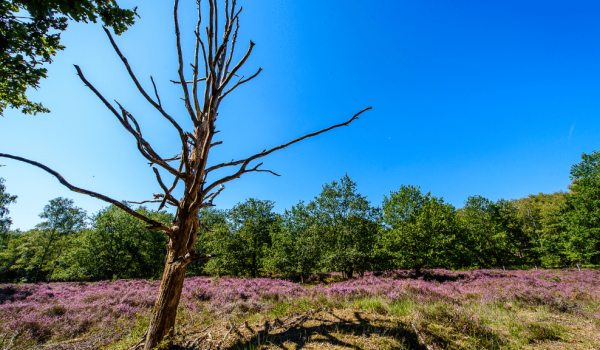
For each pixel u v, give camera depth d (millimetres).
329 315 4777
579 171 21328
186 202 3445
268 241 23781
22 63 3061
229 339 3754
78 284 18734
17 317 6430
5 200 26688
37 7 2234
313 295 8547
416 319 4391
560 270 20531
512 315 5602
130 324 5363
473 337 3891
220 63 4281
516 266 27938
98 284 18500
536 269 24000
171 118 3107
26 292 12148
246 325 4305
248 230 22453
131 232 27891
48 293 12039
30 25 2811
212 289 10227
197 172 3385
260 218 24172
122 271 26719
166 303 3176
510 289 9109
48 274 31359
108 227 27016
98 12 2656
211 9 2965
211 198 4039
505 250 29781
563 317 5668
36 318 6188
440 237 16500
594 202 19266
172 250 3357
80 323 5789
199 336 3898
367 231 18547
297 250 18859
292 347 3268
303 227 21000
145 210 31516
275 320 4461
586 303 6977
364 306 5734
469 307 6242
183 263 3299
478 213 30062
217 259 20078
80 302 8898
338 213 19719
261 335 3787
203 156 3336
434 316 4711
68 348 4457
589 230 19000
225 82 3137
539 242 27266
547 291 8242
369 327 3924
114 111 2822
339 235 18984
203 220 31406
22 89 3498
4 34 2762
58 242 31609
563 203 24719
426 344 3264
